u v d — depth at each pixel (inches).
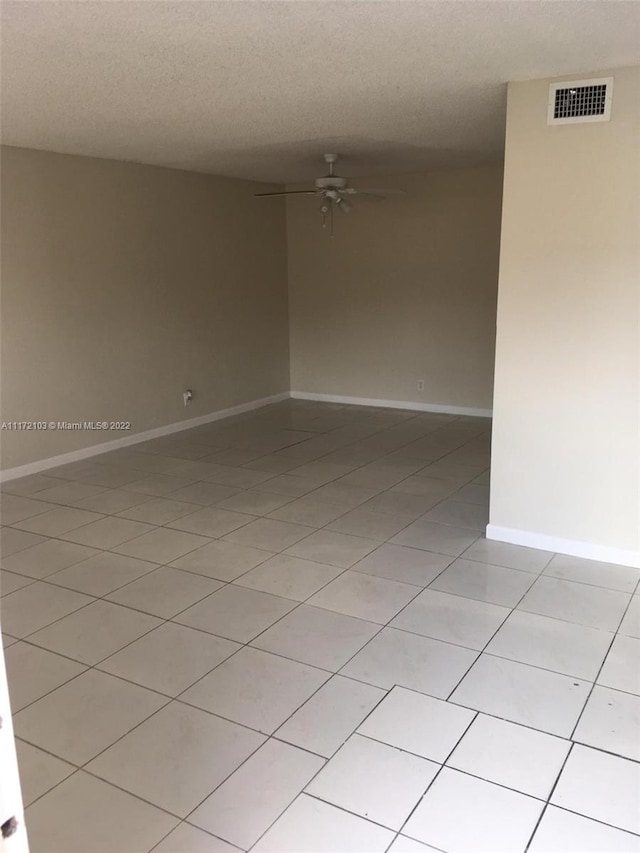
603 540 135.5
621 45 105.0
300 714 91.1
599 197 123.3
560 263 128.9
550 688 95.6
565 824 72.6
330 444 229.8
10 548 146.7
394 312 276.8
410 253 267.7
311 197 284.2
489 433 240.1
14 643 109.6
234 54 107.9
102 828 73.2
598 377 129.6
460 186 252.1
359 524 157.6
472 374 265.1
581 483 135.4
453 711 91.1
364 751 84.0
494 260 251.4
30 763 83.2
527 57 111.2
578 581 127.3
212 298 258.2
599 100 120.0
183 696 95.5
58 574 134.0
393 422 259.8
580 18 92.9
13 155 183.9
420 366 276.1
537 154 126.9
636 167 119.5
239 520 161.5
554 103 123.5
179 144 187.5
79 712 92.6
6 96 133.0
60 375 203.6
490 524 147.3
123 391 225.3
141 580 131.0
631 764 81.1
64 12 89.1
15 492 183.2
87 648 107.9
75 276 204.4
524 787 77.8
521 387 137.3
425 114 154.0
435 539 148.2
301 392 307.4
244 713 91.7
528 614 115.6
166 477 195.5
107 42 101.6
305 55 108.7
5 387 189.0
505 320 136.0
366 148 199.8
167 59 110.2
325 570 134.0
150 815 74.9
